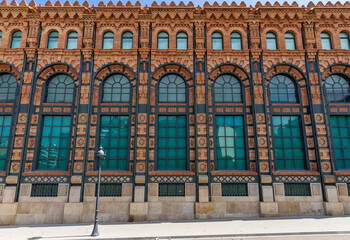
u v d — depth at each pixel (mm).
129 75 16234
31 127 15102
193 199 14352
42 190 14242
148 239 10266
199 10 17234
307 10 17266
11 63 15727
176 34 16906
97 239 10188
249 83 16062
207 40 16688
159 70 16328
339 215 14039
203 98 15672
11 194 13859
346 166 15219
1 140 15188
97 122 15477
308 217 13773
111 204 14141
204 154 14891
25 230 12016
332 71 16266
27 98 15250
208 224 12602
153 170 14828
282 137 15648
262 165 14742
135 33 16719
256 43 16453
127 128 15711
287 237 10297
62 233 11312
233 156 15383
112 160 15227
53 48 16016
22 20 16469
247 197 14398
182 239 10336
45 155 15133
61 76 16297
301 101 15922
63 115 15602
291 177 14680
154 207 14180
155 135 15359
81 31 16594
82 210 13914
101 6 16688
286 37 17047
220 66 16297
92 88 15742
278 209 14281
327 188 14367
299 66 16203
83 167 14438
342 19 17000
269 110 15758
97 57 16156
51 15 16531
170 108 15812
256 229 11312
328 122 15633
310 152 15172
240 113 15742
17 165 14336
